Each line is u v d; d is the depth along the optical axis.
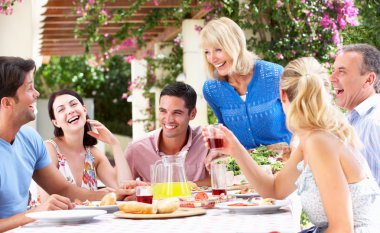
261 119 4.80
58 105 4.55
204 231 2.50
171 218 2.94
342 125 2.68
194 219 2.89
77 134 4.57
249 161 3.27
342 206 2.50
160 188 3.58
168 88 4.60
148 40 12.91
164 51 11.90
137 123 12.45
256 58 4.85
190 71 9.28
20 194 3.60
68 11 9.71
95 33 9.48
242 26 7.59
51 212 2.94
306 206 2.70
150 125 11.95
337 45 7.43
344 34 7.50
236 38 4.64
